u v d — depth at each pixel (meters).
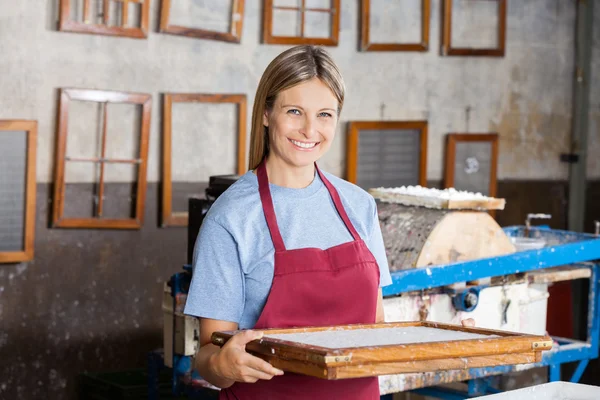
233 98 4.78
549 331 5.09
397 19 5.29
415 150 5.36
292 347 1.57
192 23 4.69
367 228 2.13
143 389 4.19
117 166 4.55
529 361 1.74
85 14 4.37
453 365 1.64
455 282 3.34
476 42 5.57
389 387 3.17
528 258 3.54
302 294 1.94
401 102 5.36
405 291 3.18
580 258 3.71
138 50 4.57
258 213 1.98
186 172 4.73
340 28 5.15
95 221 4.46
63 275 4.46
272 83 1.96
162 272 4.73
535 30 5.77
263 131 2.04
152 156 4.65
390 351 1.55
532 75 5.78
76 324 4.51
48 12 4.34
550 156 5.89
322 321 1.97
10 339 4.34
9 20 4.25
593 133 5.93
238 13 4.78
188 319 3.18
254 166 2.06
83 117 4.45
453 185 5.52
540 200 5.87
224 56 4.82
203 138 4.76
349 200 2.13
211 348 1.87
